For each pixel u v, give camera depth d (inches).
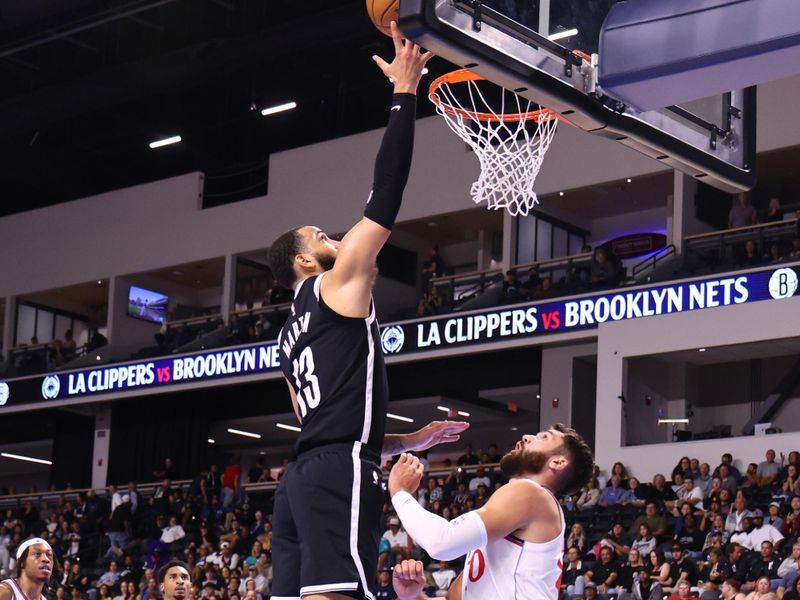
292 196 1152.8
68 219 1291.8
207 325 1174.3
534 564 151.9
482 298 1004.6
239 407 1196.5
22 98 1131.3
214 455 1359.5
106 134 1278.3
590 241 1107.9
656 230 1070.4
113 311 1239.5
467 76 316.2
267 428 1234.0
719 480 745.0
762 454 801.6
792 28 190.5
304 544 137.9
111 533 1013.2
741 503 685.3
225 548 863.1
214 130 1312.7
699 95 213.3
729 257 913.5
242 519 957.2
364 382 142.7
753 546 649.0
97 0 1029.2
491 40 196.1
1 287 1318.9
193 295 1310.3
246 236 1172.5
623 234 1088.8
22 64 1144.8
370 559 138.2
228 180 1323.8
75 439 1253.1
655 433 919.7
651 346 880.9
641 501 760.3
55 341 1246.3
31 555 300.2
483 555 155.3
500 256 1134.4
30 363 1254.3
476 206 1049.5
